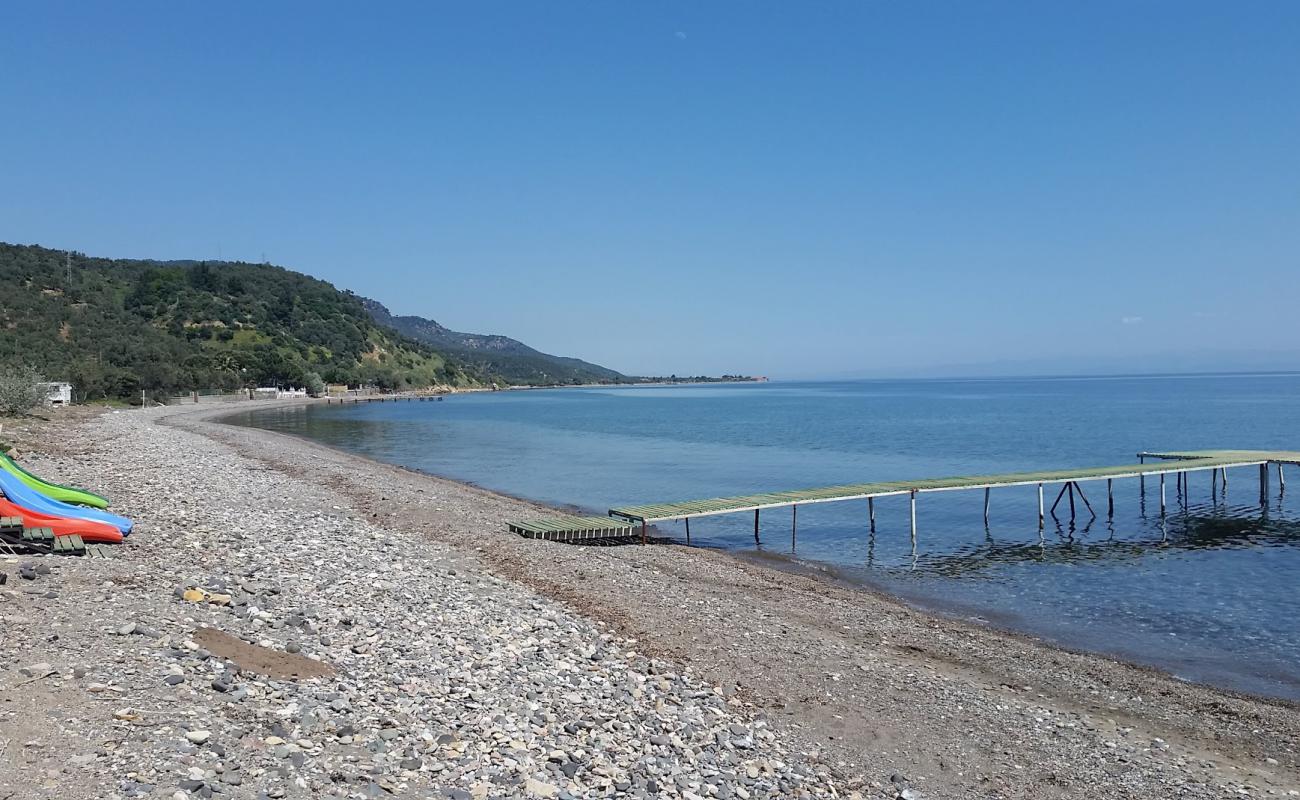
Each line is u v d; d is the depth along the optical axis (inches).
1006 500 1579.7
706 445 2785.4
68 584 460.4
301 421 3727.9
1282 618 775.1
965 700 539.8
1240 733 511.8
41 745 272.1
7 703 296.7
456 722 368.8
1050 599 854.5
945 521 1352.1
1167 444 2593.5
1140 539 1211.9
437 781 307.1
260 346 6289.4
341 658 423.5
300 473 1430.9
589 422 4222.4
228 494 992.9
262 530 745.6
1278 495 1637.6
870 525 1288.1
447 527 997.8
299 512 916.0
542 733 377.1
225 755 289.7
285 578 568.4
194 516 766.5
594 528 1046.4
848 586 908.6
